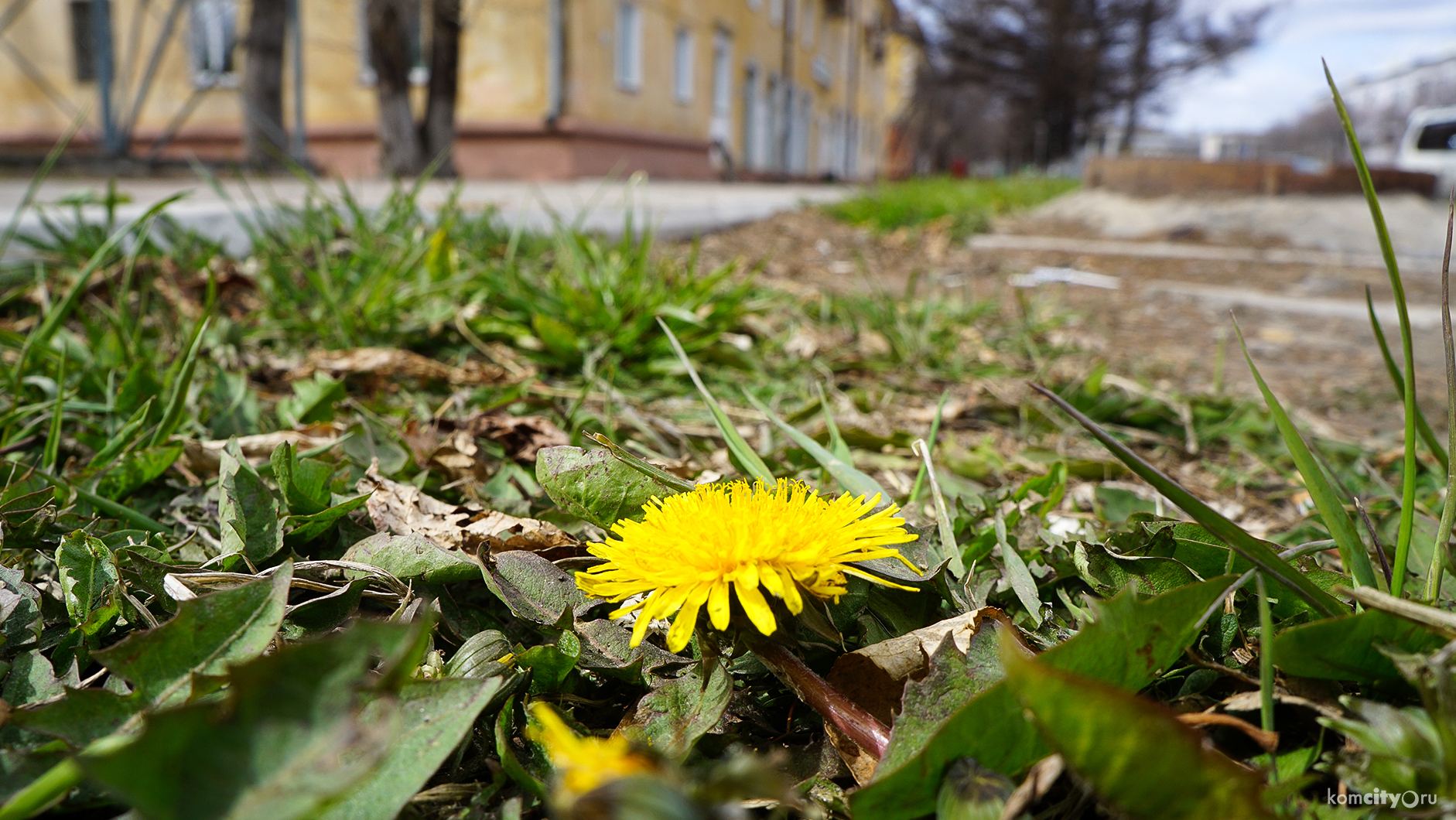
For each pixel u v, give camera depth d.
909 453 1.95
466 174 15.76
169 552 1.15
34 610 0.93
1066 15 37.31
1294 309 4.93
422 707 0.70
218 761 0.49
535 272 3.24
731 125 24.98
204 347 2.20
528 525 1.18
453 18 12.55
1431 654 0.76
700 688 0.87
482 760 0.84
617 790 0.45
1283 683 0.81
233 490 1.13
